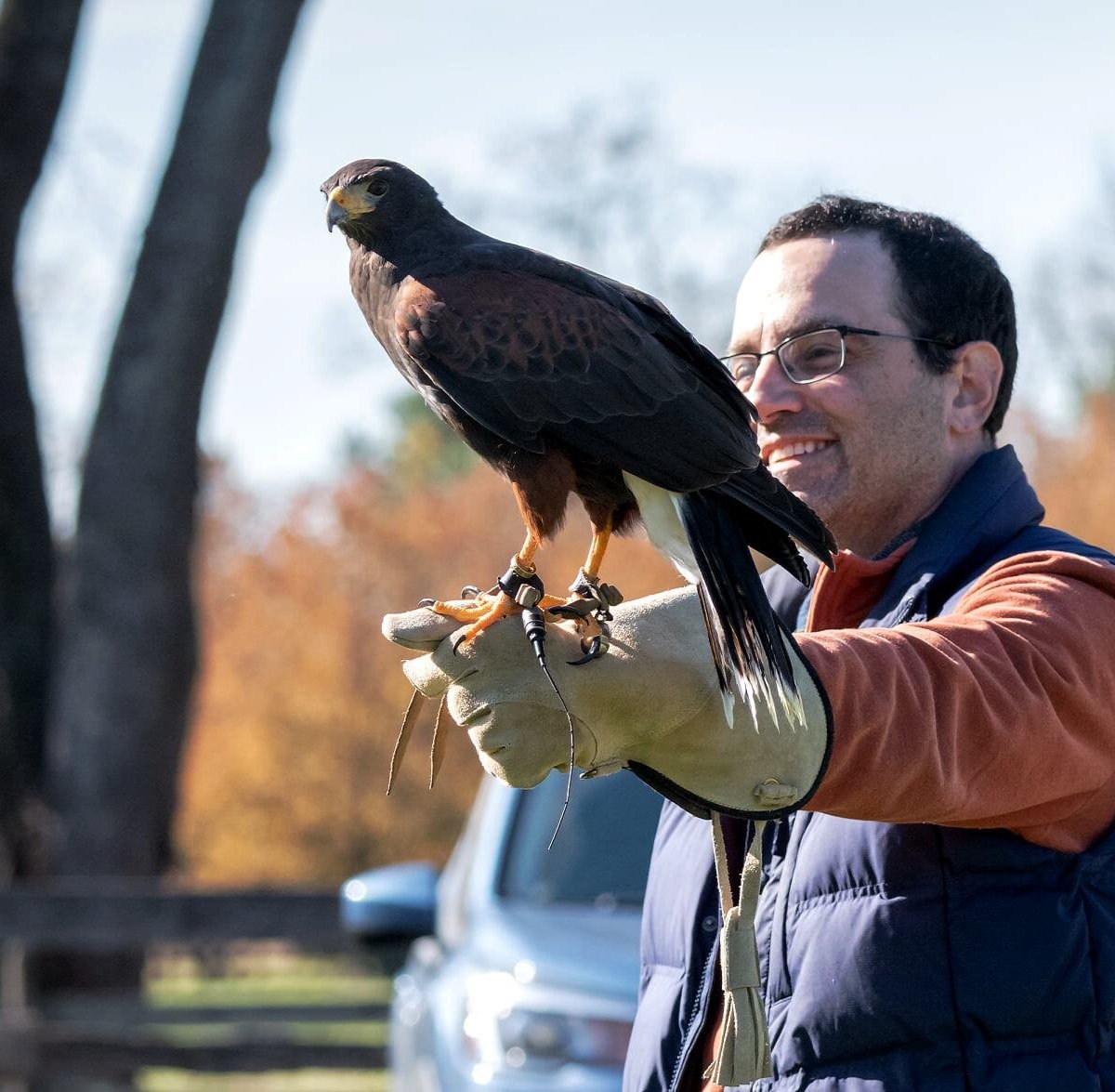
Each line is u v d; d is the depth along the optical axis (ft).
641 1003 19.36
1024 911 15.97
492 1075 32.09
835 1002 16.28
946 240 20.12
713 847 17.57
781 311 20.17
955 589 18.13
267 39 75.31
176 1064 56.80
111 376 75.15
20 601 76.13
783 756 14.53
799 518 17.47
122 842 73.82
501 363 19.19
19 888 56.65
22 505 76.07
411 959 42.55
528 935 33.96
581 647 15.19
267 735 166.09
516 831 37.22
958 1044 15.93
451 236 20.90
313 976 125.39
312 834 163.84
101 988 69.72
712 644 15.08
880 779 14.60
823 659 14.71
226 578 194.29
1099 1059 15.84
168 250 74.69
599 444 18.62
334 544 182.50
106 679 73.97
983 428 20.51
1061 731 15.46
